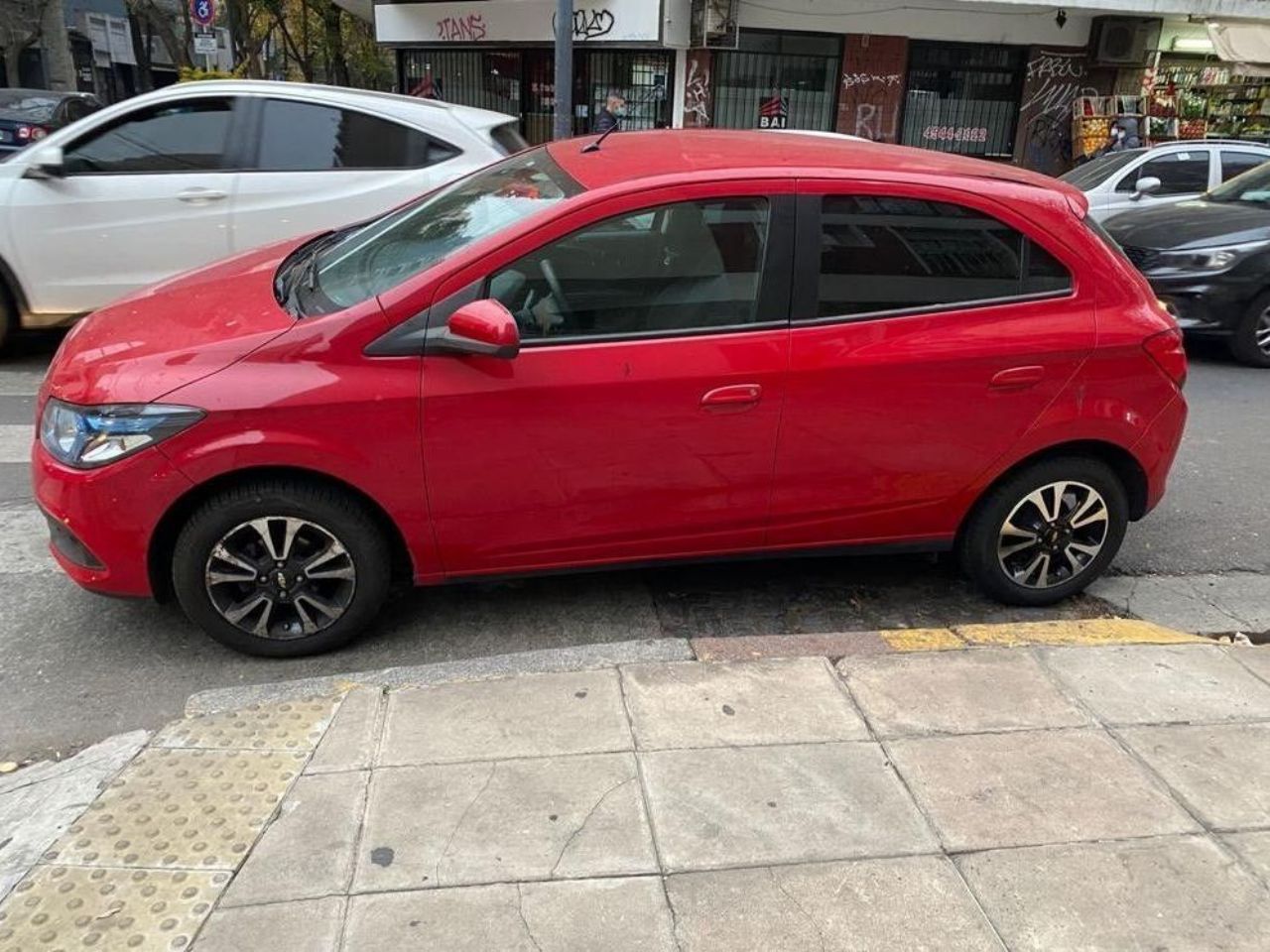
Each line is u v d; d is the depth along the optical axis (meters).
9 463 4.99
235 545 3.21
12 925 2.15
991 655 3.26
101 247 6.21
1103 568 3.84
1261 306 7.62
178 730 2.85
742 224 3.24
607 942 2.14
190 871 2.31
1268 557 4.43
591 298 3.18
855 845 2.43
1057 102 15.36
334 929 2.15
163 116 6.22
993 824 2.51
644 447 3.25
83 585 3.23
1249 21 14.63
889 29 14.40
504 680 3.06
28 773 2.81
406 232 3.64
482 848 2.38
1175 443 3.72
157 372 3.03
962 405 3.42
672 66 14.15
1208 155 10.38
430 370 3.07
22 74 26.16
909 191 3.33
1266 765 2.76
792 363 3.25
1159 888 2.32
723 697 2.99
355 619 3.37
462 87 15.87
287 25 28.28
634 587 3.97
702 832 2.45
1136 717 2.96
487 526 3.29
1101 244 3.54
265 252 4.18
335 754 2.73
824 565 4.21
